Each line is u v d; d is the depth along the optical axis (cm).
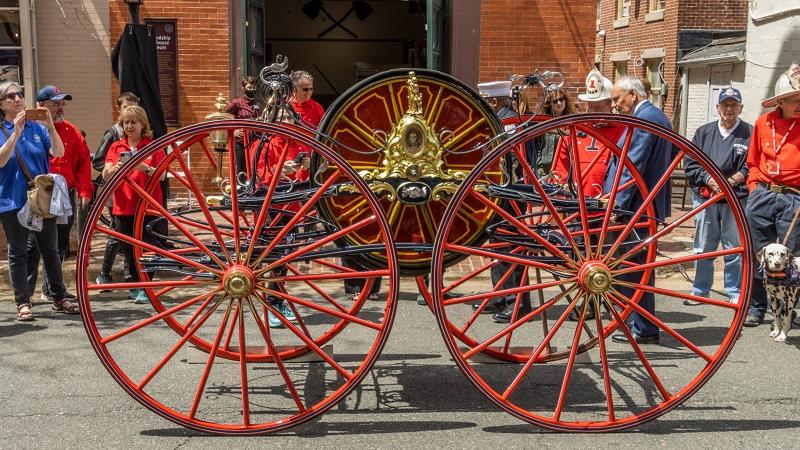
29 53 1291
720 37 2175
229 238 671
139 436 489
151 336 695
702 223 793
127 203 785
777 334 690
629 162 534
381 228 480
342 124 514
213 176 1305
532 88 1298
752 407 539
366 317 763
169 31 1286
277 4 1908
